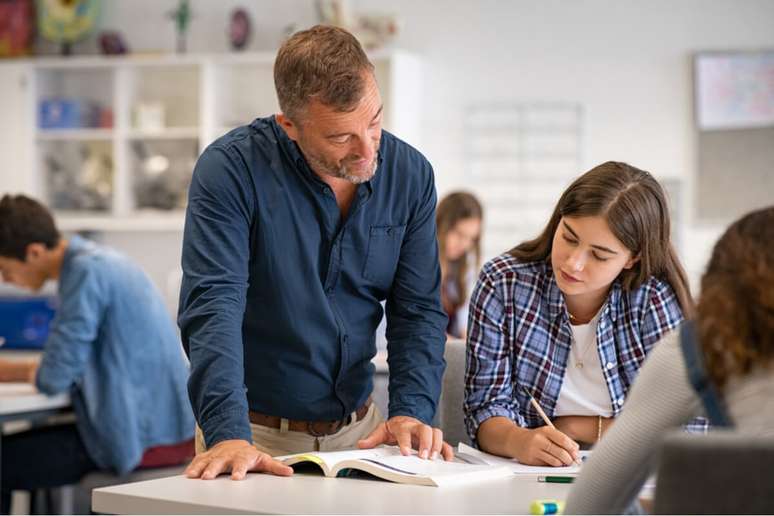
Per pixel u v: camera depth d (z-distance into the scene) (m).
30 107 6.61
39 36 6.92
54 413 3.74
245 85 6.38
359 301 2.21
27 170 6.62
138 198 6.54
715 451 1.15
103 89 6.67
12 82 6.62
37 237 3.58
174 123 6.48
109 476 3.72
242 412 1.88
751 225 1.37
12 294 5.77
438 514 1.52
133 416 3.61
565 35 6.14
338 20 6.21
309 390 2.17
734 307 1.32
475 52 6.25
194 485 1.70
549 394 2.21
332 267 2.14
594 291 2.17
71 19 6.69
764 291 1.30
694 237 5.97
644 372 1.44
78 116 6.60
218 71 6.39
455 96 6.28
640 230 2.05
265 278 2.12
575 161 6.14
